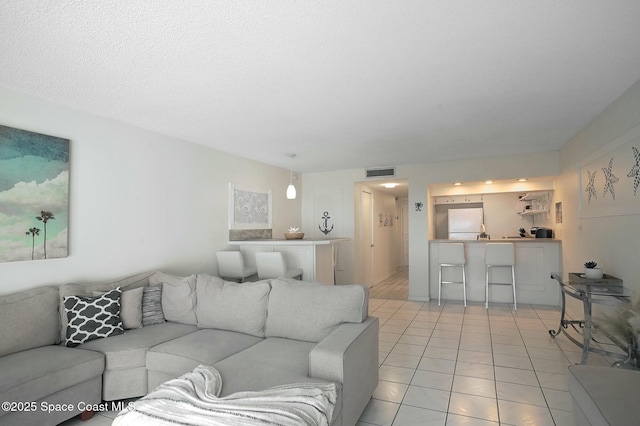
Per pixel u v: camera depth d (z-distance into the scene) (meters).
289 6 1.74
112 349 2.54
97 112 3.28
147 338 2.74
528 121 3.69
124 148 3.59
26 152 2.77
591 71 2.51
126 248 3.56
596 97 3.02
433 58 2.30
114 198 3.46
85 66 2.36
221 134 4.09
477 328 4.36
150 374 2.55
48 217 2.89
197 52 2.19
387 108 3.24
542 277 5.50
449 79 2.62
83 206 3.18
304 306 2.67
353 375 2.15
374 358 2.61
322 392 1.78
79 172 3.16
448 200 8.06
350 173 6.64
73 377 2.26
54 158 2.95
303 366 2.17
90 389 2.40
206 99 2.98
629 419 1.46
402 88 2.79
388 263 8.87
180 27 1.91
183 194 4.29
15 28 1.89
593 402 1.61
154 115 3.38
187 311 3.15
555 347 3.66
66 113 3.08
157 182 3.95
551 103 3.15
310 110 3.29
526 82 2.69
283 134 4.12
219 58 2.27
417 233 6.08
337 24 1.90
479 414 2.40
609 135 3.23
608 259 3.34
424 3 1.72
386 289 7.11
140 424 1.60
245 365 2.17
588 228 3.91
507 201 7.59
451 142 4.57
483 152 5.21
